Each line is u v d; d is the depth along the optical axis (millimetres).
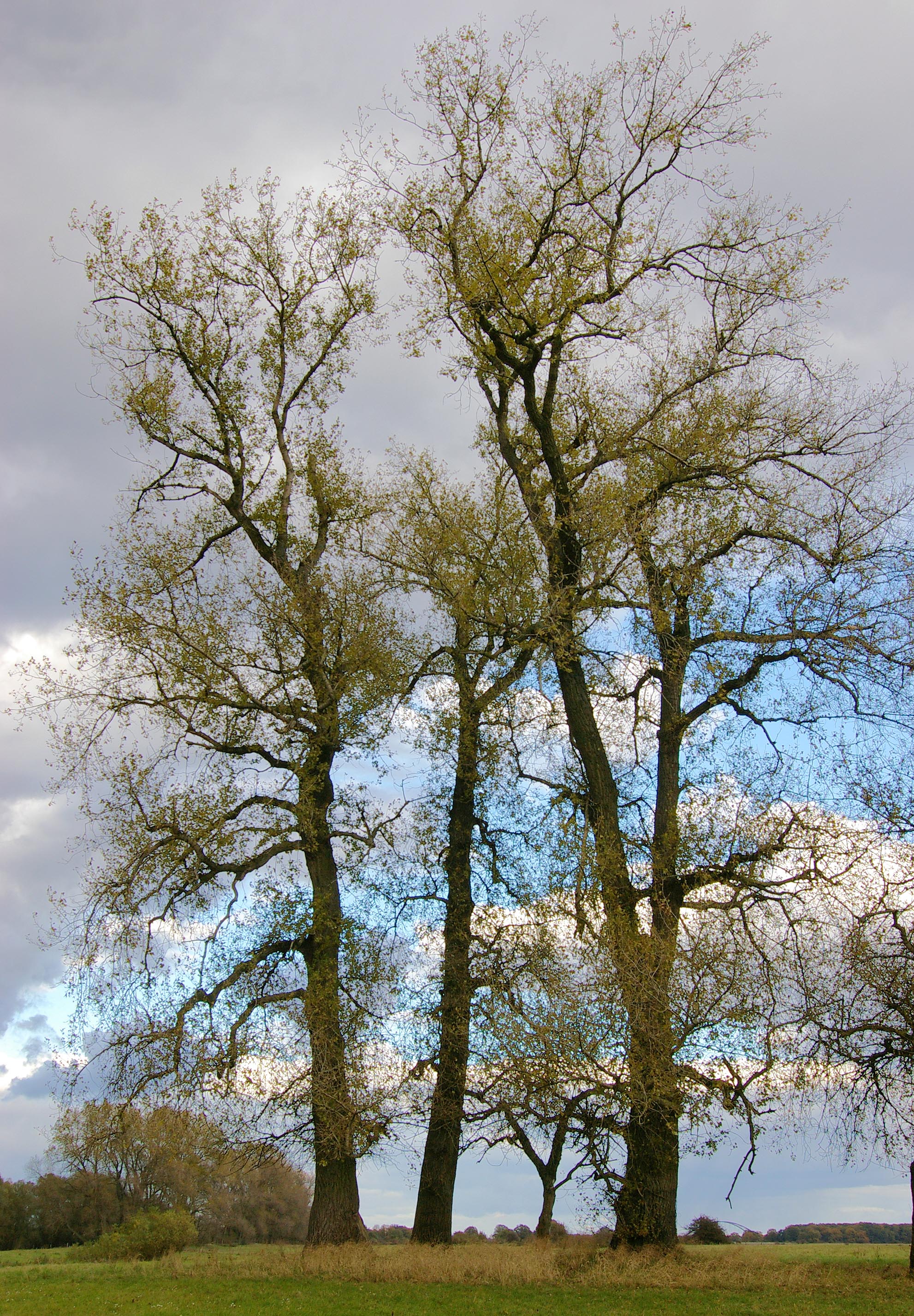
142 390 22234
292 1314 12898
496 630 20781
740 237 20562
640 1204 17578
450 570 21281
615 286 20953
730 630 18953
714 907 18000
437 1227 19703
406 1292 14781
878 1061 16969
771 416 19672
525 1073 16875
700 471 19875
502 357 21469
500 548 21672
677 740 20172
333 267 24281
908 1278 15828
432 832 21281
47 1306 14062
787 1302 13664
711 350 20734
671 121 20656
